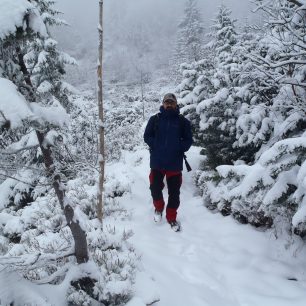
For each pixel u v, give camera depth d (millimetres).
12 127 2227
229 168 5121
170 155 5137
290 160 4090
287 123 5133
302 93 5336
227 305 3541
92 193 6043
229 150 6707
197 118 7973
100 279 3215
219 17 14297
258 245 4625
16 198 6707
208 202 6031
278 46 5406
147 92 40062
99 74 3768
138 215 5539
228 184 5547
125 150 10789
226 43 13164
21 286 2906
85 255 3232
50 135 2938
